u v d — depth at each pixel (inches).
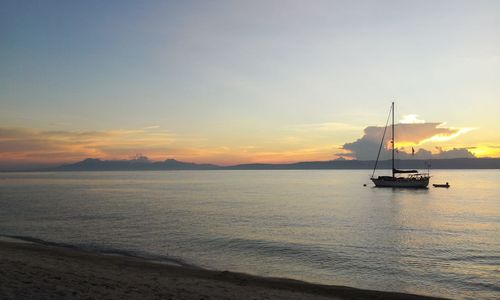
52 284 598.9
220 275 908.6
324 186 6210.6
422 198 3661.4
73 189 5211.6
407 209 2696.9
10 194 4116.6
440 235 1633.9
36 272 693.3
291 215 2306.8
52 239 1478.8
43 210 2501.2
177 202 3203.7
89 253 1200.2
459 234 1668.3
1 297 512.4
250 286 794.8
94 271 811.4
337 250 1309.1
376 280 964.0
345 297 757.9
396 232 1705.2
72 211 2456.9
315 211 2539.4
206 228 1772.9
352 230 1750.7
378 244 1419.8
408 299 757.9
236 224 1911.9
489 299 818.2
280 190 5093.5
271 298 670.5
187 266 1083.3
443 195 4055.1
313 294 762.2
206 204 3026.6
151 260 1147.3
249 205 2955.2
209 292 666.2
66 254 1122.0
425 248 1352.1
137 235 1578.5
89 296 547.8
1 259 840.9
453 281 956.0
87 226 1817.2
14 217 2133.4
